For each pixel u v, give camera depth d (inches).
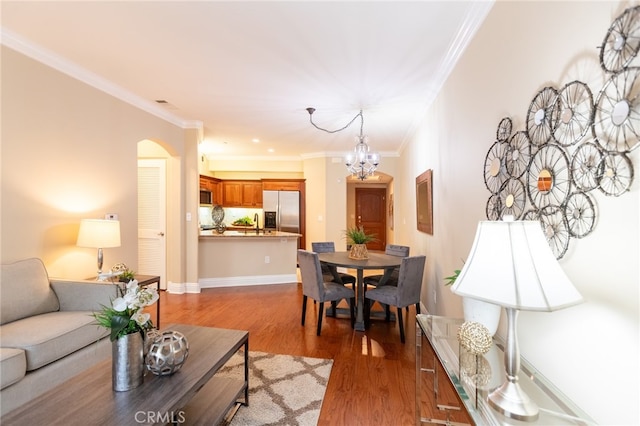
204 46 96.1
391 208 312.7
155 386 55.1
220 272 204.1
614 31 36.8
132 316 54.4
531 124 54.9
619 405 36.1
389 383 89.6
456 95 98.0
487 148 74.3
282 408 77.4
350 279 159.6
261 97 137.2
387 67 107.0
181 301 170.6
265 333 126.4
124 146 137.3
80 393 52.8
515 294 36.9
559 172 47.5
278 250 215.3
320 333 125.5
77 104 114.6
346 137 209.8
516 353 41.1
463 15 79.0
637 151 34.0
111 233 110.7
